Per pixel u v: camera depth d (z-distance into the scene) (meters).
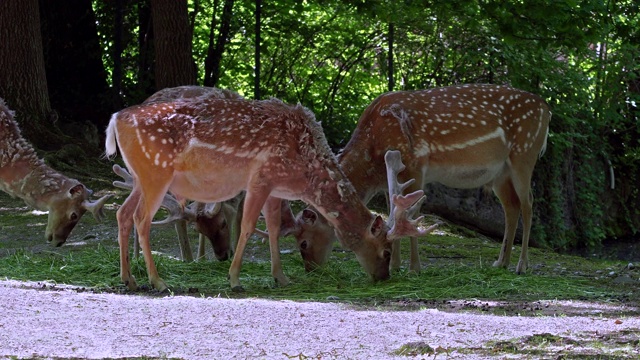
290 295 9.83
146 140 9.58
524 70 21.44
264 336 7.22
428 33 21.83
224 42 23.38
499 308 9.18
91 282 10.23
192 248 13.18
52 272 10.70
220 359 6.44
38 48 19.61
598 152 22.97
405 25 21.52
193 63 20.48
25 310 7.90
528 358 6.55
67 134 20.73
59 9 22.92
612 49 23.28
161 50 20.11
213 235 11.55
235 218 12.02
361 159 11.52
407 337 7.26
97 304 8.37
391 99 11.69
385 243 10.59
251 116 9.93
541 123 12.12
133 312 8.04
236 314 8.06
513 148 11.98
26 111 19.33
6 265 11.09
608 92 23.30
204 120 9.77
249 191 9.95
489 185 12.70
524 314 8.81
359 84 23.30
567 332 7.53
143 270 10.72
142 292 9.70
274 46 23.50
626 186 23.61
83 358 6.35
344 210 10.42
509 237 12.20
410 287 10.41
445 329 7.58
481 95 11.89
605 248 22.23
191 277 10.75
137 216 9.78
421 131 11.52
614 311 9.05
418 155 11.51
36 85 19.53
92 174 18.28
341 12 22.20
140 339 7.03
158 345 6.83
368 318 8.03
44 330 7.20
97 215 11.89
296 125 10.11
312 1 22.22
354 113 23.02
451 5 17.73
